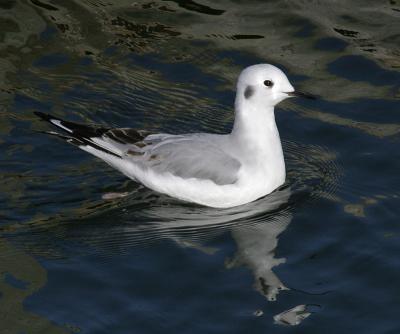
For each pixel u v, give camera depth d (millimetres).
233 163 15078
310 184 15766
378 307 12875
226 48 19312
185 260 13922
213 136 15555
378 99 17859
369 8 20562
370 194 15430
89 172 15938
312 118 17469
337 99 17906
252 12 20469
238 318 12656
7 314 12711
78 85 18125
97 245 14258
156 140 15547
